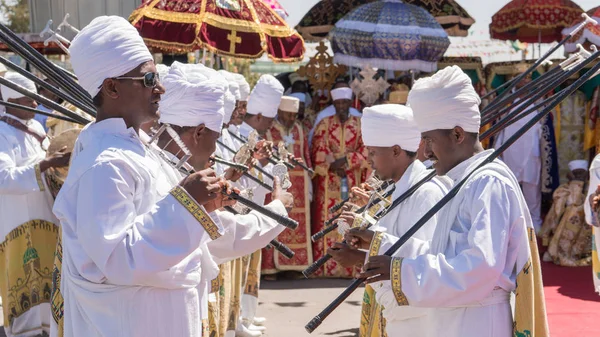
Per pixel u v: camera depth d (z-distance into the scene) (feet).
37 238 19.08
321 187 28.76
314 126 29.35
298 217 28.30
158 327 8.25
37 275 19.12
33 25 28.04
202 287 9.52
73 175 8.13
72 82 11.62
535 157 35.76
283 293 25.90
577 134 37.17
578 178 32.32
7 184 17.90
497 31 37.93
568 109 36.96
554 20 36.17
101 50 8.20
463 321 9.28
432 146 9.90
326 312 9.69
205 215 7.95
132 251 7.71
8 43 10.55
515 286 9.36
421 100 9.78
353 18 29.50
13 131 18.99
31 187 18.06
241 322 19.93
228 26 20.39
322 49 31.09
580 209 31.50
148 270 7.75
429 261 9.08
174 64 10.52
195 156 10.46
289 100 27.43
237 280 17.71
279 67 47.21
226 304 15.88
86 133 8.47
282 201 11.82
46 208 19.17
